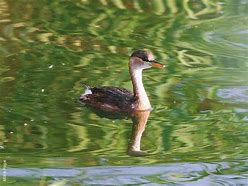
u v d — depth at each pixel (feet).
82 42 64.80
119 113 52.60
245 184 41.88
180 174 43.04
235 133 48.93
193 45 65.31
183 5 76.38
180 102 53.93
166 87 56.39
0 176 41.88
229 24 70.95
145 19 71.82
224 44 65.62
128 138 48.21
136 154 45.73
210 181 42.29
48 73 57.57
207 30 69.21
